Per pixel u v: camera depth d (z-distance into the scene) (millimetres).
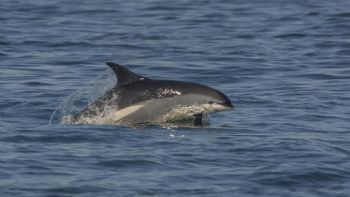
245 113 66438
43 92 72750
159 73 82438
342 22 108188
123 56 89625
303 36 100500
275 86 76625
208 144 56469
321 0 127125
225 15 115688
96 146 55594
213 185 48281
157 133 59562
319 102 70188
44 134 58156
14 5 122688
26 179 48625
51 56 89500
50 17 114250
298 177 49656
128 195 46531
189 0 128500
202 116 63656
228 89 75750
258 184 48562
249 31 103875
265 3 125188
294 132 60344
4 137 57125
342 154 54438
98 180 48781
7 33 101938
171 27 107375
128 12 118875
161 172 50438
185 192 47125
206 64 85562
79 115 63156
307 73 81938
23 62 86375
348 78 79938
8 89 73750
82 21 111688
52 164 51469
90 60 87750
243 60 87250
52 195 46250
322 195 47219
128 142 56812
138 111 62875
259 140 57625
